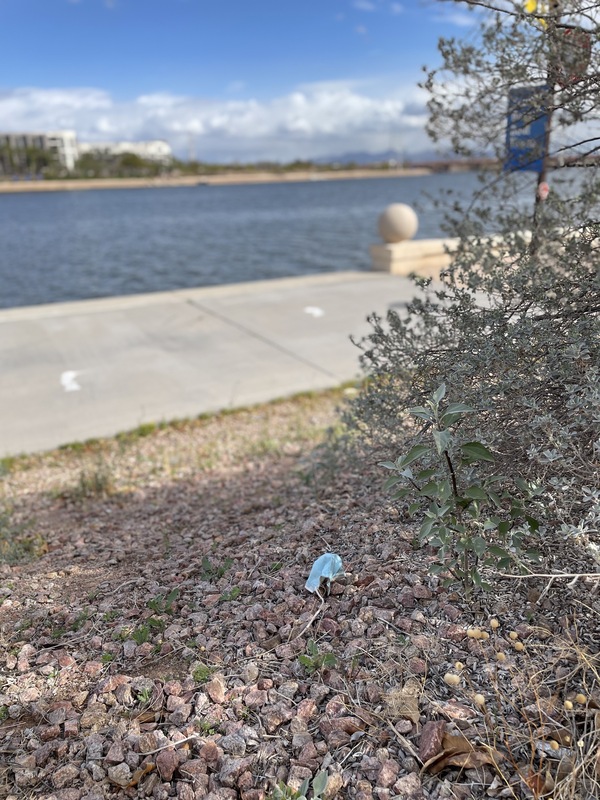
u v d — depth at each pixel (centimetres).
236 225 2817
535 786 94
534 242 194
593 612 124
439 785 98
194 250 1923
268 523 211
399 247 746
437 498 127
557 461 120
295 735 110
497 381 137
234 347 493
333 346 489
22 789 107
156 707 121
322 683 120
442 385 119
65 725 118
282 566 168
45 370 449
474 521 123
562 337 134
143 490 293
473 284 169
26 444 347
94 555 213
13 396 406
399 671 119
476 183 234
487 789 96
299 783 101
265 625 140
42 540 238
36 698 128
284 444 334
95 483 292
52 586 187
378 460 200
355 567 157
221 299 634
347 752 106
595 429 119
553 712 105
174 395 407
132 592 172
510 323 143
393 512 182
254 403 396
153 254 1848
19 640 153
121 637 146
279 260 1634
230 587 163
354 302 608
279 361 462
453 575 139
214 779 104
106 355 478
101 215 3856
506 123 199
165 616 154
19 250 2031
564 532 111
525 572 129
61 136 11681
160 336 520
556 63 166
